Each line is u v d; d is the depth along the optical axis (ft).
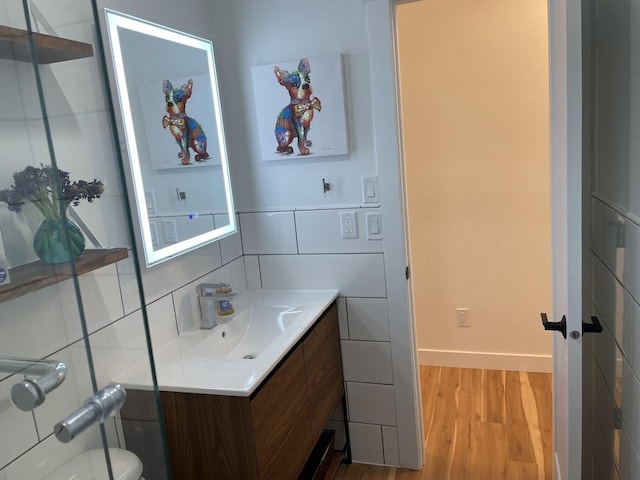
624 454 4.65
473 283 10.42
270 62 7.20
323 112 7.05
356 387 7.78
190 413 5.06
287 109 7.20
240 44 7.25
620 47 4.50
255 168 7.55
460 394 9.77
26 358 3.36
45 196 3.41
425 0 9.54
